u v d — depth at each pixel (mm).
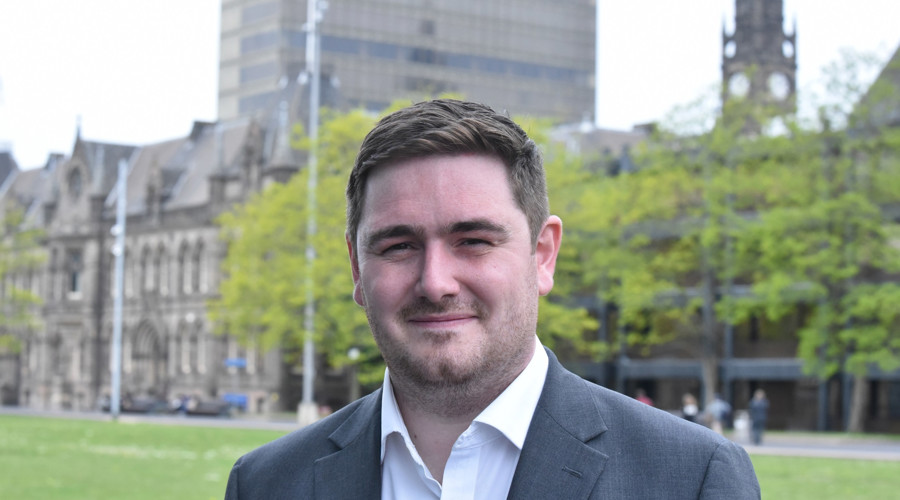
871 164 43875
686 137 47844
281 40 106438
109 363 92938
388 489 2889
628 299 47531
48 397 97375
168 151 95188
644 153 49094
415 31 111188
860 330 43062
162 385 84812
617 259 47750
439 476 2848
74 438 37125
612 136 77812
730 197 47062
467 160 2770
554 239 3043
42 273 100000
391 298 2773
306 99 79812
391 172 2787
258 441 36531
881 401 53281
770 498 18141
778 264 44250
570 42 118500
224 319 56312
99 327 94375
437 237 2750
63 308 96812
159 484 19875
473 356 2729
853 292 42938
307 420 48875
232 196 82250
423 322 2756
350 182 2969
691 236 48625
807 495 18844
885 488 20438
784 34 90812
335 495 2918
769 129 45812
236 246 53625
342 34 108125
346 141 49719
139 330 89312
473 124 2768
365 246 2840
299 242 50625
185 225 85250
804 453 32719
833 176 44500
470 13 113812
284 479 3033
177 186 89500
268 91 106875
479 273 2742
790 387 58844
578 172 51062
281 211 51312
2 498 16969
